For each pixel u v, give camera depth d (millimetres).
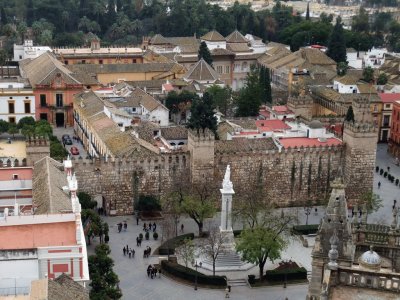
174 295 119625
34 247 83625
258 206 145125
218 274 127875
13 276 81812
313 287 68000
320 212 163750
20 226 88625
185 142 191750
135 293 119812
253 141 173125
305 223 155250
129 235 145250
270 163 164000
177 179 159000
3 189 113250
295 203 168000
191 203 143000
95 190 156125
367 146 165000
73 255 83438
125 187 157375
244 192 157500
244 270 130000
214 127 185000
